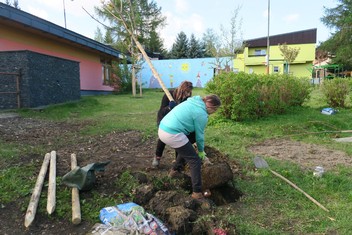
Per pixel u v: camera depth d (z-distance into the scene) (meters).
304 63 40.44
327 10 36.78
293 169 5.12
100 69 22.39
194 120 3.71
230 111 9.44
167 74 31.86
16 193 3.79
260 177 4.70
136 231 2.97
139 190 3.73
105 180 4.25
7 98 10.99
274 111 10.70
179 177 4.44
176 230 3.06
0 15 11.47
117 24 25.77
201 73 31.31
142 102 15.30
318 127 9.16
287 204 3.86
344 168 5.30
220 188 4.29
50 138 7.03
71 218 3.32
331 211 3.69
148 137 7.23
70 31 16.47
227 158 5.45
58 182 4.07
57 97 12.76
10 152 5.46
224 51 25.06
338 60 36.66
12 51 10.72
